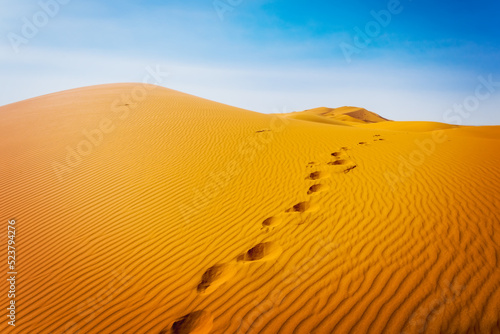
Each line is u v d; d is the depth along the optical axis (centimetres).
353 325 293
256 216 570
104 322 377
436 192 546
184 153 1000
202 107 1850
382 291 329
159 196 721
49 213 702
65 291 455
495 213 447
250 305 350
